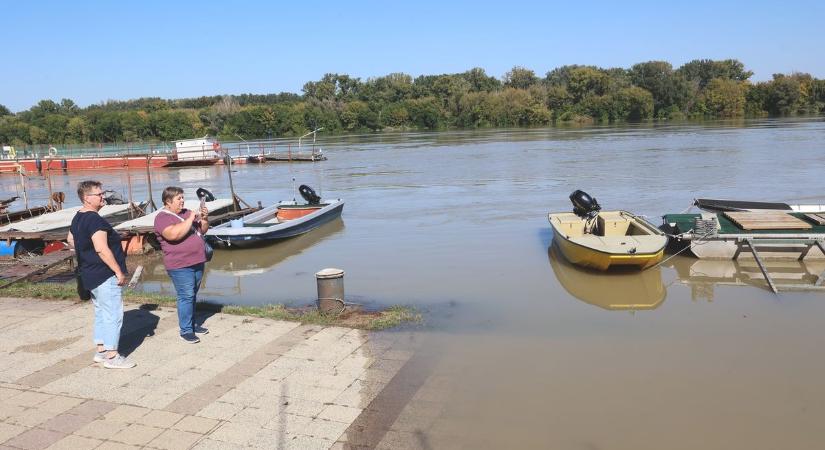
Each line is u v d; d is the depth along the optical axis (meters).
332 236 18.05
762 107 98.38
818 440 6.24
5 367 7.02
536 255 14.68
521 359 8.28
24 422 5.77
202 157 48.16
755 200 21.81
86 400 6.21
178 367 7.06
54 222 16.78
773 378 7.70
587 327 9.70
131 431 5.63
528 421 6.54
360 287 12.31
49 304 9.44
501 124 101.19
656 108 102.25
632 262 12.41
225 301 11.80
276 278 13.65
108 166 46.94
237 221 17.30
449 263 14.14
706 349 8.72
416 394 6.81
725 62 118.56
